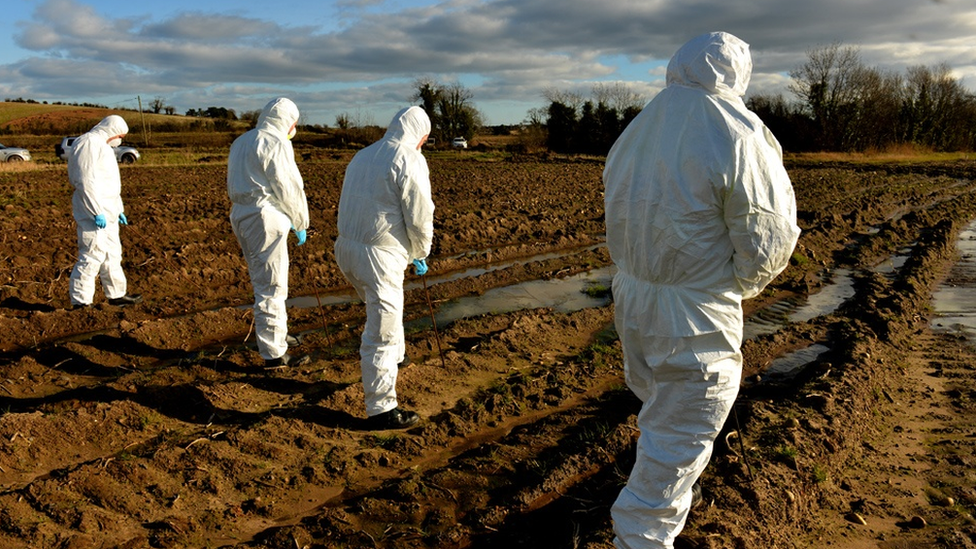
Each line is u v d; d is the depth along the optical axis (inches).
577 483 181.3
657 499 123.6
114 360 267.4
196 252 450.3
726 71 114.7
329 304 359.6
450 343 292.8
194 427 209.0
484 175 1031.0
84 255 316.5
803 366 271.7
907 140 1982.0
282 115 238.1
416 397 233.3
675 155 113.1
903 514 169.0
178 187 800.9
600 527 157.2
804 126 1884.8
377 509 167.5
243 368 257.4
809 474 178.2
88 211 310.0
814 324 322.0
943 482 183.5
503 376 256.7
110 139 319.0
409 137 203.0
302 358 261.9
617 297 128.2
